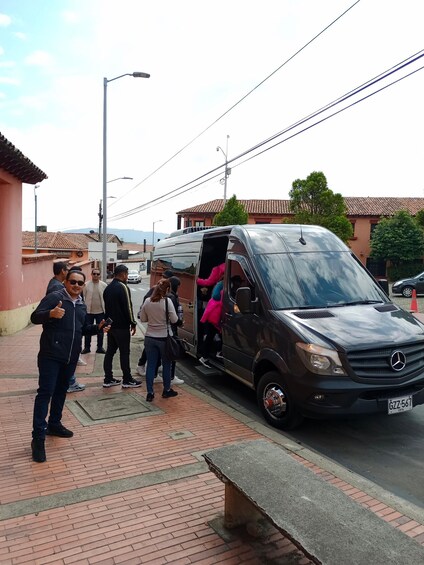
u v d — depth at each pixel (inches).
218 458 131.0
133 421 218.1
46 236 1995.6
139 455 179.9
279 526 100.5
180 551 120.4
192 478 160.7
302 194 1336.1
